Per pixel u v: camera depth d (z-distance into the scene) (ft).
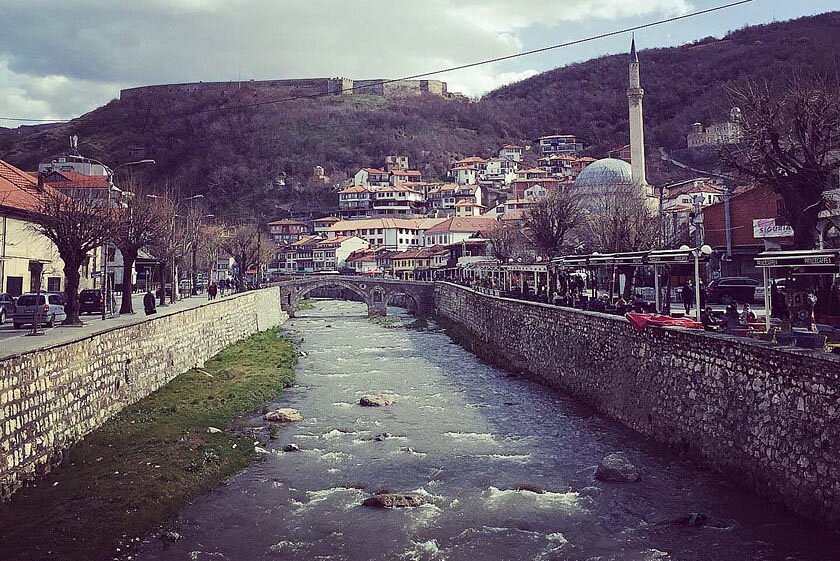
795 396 71.92
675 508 78.59
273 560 68.59
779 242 198.59
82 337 98.22
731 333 90.68
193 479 88.53
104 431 102.12
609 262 142.41
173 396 133.28
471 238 455.22
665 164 603.67
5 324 155.84
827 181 114.52
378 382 167.12
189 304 223.71
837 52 432.25
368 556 69.72
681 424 96.32
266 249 485.56
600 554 69.00
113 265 172.65
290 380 164.76
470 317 264.11
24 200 195.21
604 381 125.29
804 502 69.72
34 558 64.85
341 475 94.89
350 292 593.42
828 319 99.09
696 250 107.86
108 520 73.67
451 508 82.48
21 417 78.18
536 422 122.31
